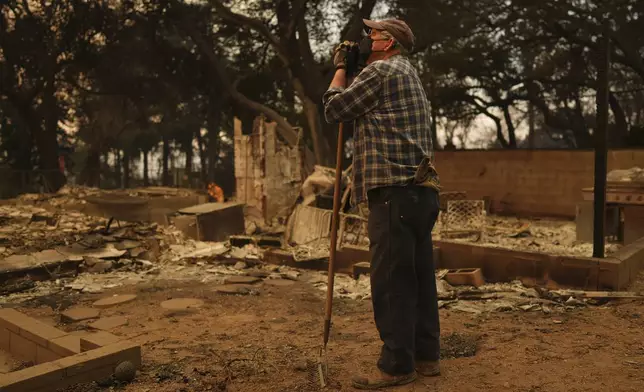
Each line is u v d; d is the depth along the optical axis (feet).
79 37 102.12
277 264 27.73
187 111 145.69
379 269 9.73
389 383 9.82
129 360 11.13
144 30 99.50
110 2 100.17
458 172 55.62
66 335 12.49
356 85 9.64
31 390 9.75
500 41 102.22
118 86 107.24
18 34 97.14
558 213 50.01
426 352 10.34
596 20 86.43
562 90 110.73
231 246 31.30
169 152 219.20
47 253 25.84
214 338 14.24
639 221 30.17
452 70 104.88
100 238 28.99
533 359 11.53
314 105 88.43
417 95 9.77
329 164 86.58
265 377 10.75
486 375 10.43
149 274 24.84
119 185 199.21
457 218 34.09
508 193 52.65
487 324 15.35
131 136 182.39
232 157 181.16
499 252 22.35
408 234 9.59
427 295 10.24
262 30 85.05
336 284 22.36
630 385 9.74
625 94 119.24
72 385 10.30
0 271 22.47
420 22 89.25
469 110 124.06
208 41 99.45
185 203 50.60
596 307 17.46
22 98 102.47
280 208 45.93
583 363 11.16
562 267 20.56
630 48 85.81
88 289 21.36
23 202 48.08
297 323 16.01
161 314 17.19
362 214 29.50
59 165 114.42
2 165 105.91
